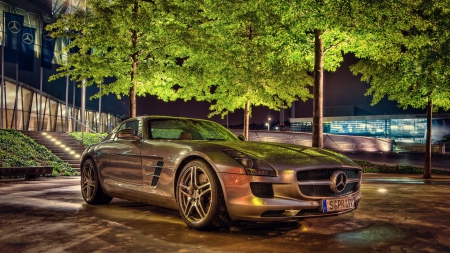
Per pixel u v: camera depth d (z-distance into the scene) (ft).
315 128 35.99
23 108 97.09
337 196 13.50
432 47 41.09
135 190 16.71
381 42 35.58
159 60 45.98
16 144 56.75
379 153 113.29
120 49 41.70
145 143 16.76
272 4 33.96
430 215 16.83
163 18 44.80
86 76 45.68
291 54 37.65
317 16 32.09
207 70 49.06
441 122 178.81
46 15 104.01
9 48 76.33
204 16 51.24
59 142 67.10
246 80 49.96
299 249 11.13
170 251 10.80
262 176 12.52
